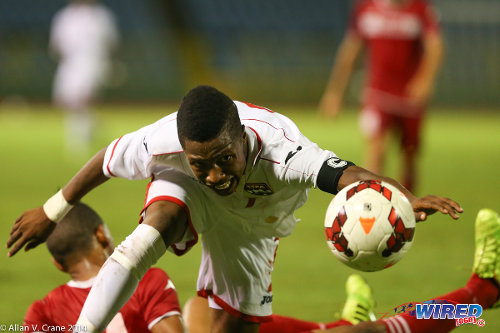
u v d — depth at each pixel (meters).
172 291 11.44
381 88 27.94
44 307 11.55
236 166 10.19
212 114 9.84
